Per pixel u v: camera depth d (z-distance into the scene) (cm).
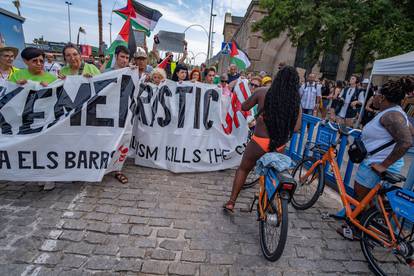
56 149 304
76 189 317
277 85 241
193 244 238
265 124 250
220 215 289
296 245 250
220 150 410
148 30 594
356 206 255
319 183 298
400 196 203
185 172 393
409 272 227
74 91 316
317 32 1243
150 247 229
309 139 435
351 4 1148
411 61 602
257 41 1869
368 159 244
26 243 221
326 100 1083
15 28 719
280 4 1230
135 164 406
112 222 258
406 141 209
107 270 201
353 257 240
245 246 242
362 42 1180
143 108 387
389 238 217
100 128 319
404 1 1116
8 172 295
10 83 300
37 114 304
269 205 232
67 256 211
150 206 293
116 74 330
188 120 392
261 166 246
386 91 225
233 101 409
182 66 505
